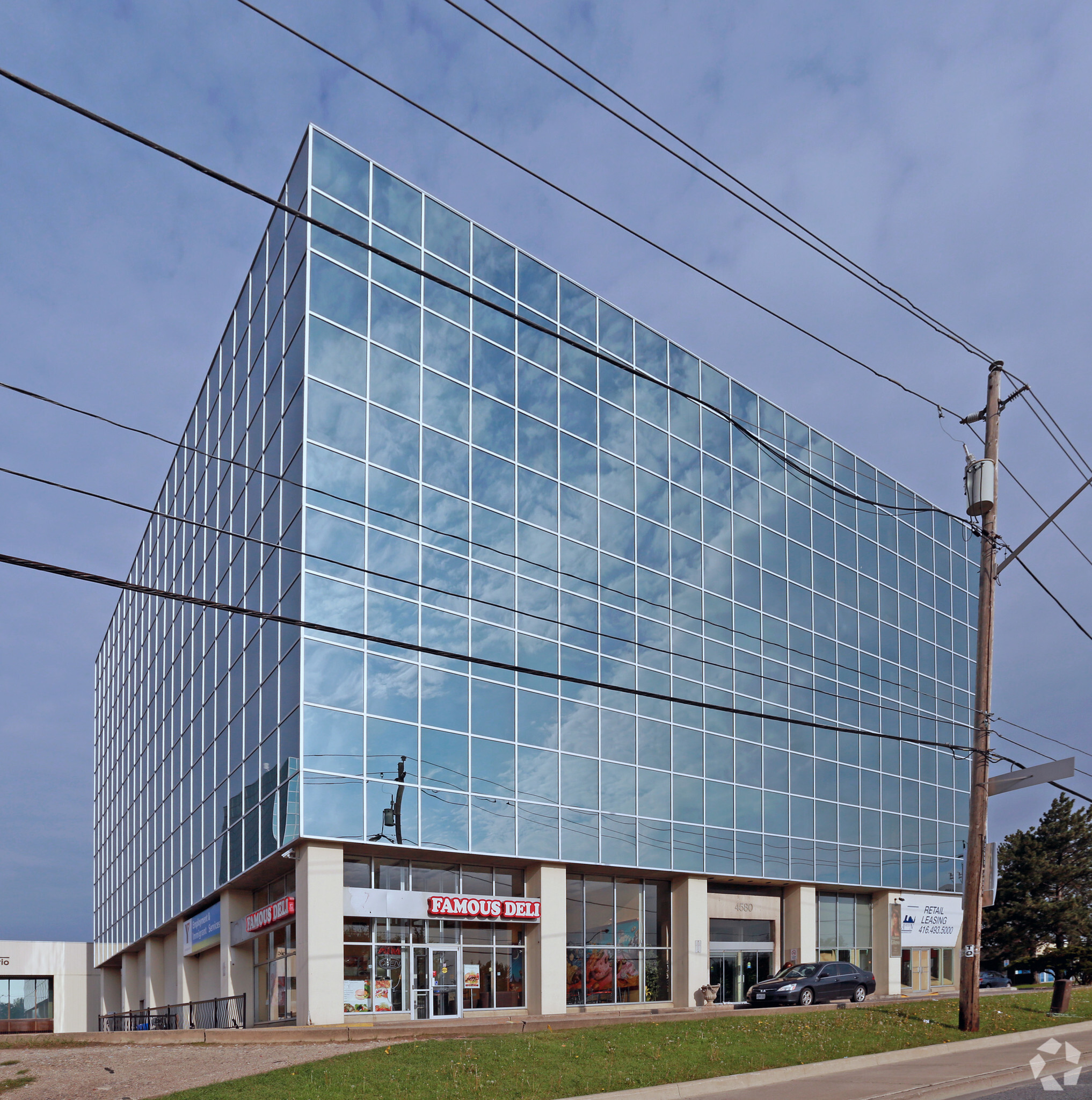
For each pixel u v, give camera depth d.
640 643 38.06
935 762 53.38
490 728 32.56
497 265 36.44
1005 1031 24.53
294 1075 17.16
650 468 40.31
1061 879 65.62
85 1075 19.00
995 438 26.08
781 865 42.22
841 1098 15.81
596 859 34.88
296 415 30.67
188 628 44.19
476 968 31.72
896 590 52.81
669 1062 18.53
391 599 30.94
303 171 32.06
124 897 57.78
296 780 28.20
